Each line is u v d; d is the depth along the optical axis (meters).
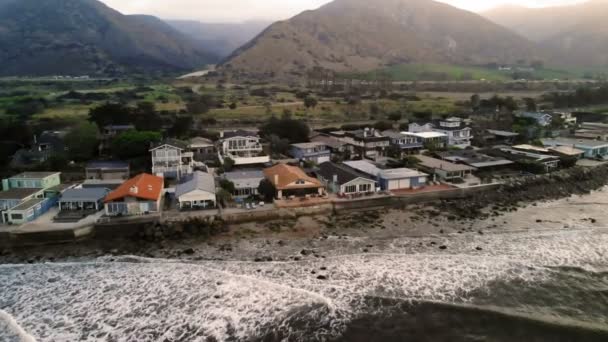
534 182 70.94
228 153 83.69
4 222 52.25
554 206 62.31
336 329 33.38
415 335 32.88
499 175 74.31
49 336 32.47
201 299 37.09
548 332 32.97
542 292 38.31
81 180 71.06
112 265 43.97
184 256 46.03
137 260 45.22
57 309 35.97
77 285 39.84
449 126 102.62
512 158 80.31
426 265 42.94
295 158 85.44
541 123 118.06
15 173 72.31
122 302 36.84
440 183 69.31
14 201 54.66
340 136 100.31
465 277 40.59
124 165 73.44
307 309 35.62
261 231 52.91
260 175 66.12
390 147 89.25
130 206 53.81
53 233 49.56
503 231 52.47
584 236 50.34
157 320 34.28
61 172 73.75
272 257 45.25
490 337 32.66
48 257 46.28
